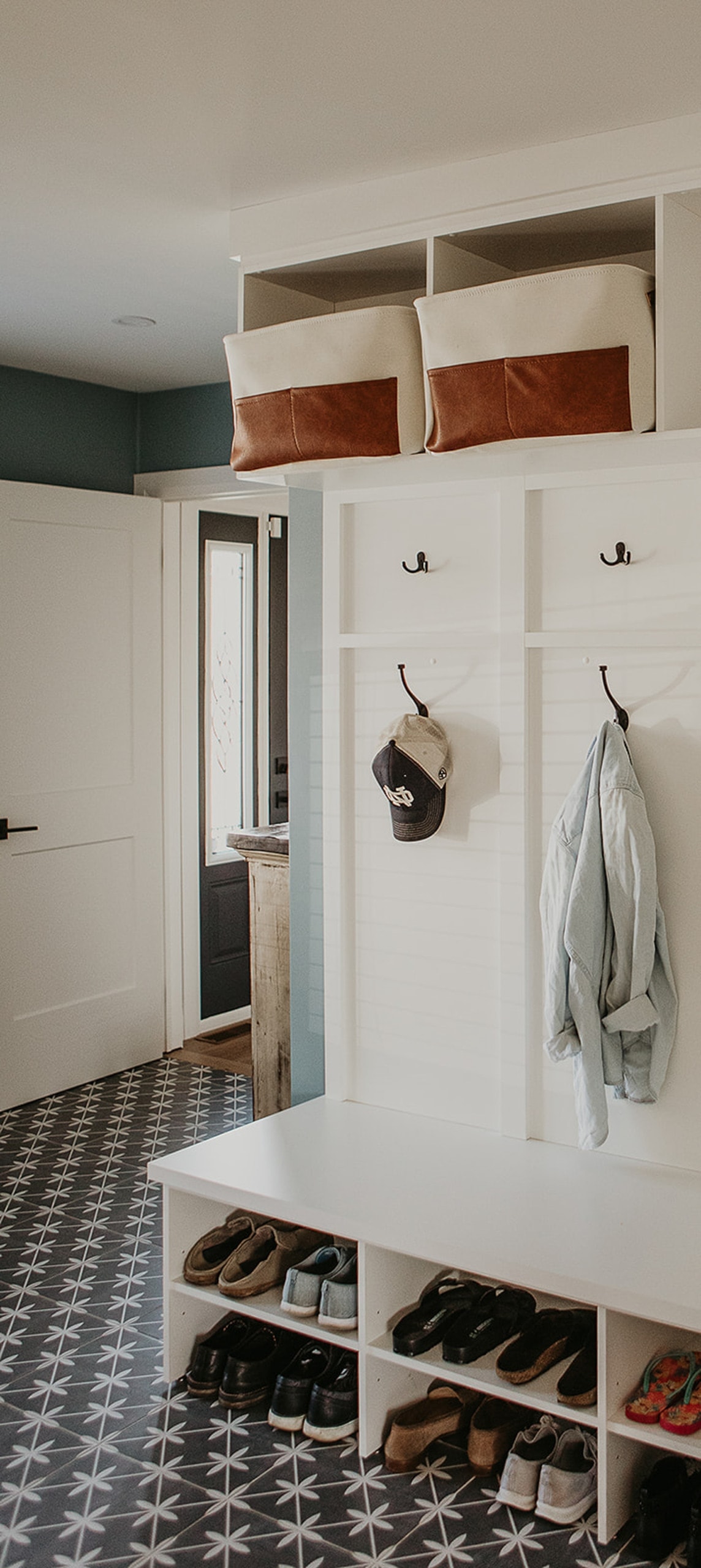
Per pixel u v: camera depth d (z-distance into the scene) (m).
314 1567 2.18
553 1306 2.70
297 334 2.63
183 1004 5.21
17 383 4.41
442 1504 2.35
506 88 2.20
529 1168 2.69
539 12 1.91
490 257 2.80
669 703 2.63
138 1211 3.61
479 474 2.76
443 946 2.99
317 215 2.75
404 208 2.64
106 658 4.64
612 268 2.28
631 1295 2.13
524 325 2.36
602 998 2.62
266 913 3.86
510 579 2.80
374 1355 2.46
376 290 3.06
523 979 2.83
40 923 4.48
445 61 2.09
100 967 4.73
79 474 4.66
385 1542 2.24
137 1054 4.92
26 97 2.23
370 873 3.11
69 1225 3.53
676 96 2.24
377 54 2.06
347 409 2.61
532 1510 2.32
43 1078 4.54
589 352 2.33
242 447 2.77
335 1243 2.88
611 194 2.41
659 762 2.64
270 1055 3.88
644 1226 2.39
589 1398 2.26
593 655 2.71
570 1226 2.39
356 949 3.14
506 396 2.41
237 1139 2.88
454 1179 2.63
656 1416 2.19
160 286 3.40
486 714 2.89
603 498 2.68
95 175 2.62
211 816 5.34
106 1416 2.63
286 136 2.42
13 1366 2.82
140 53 2.06
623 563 2.66
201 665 5.23
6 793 4.32
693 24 1.96
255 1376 2.65
